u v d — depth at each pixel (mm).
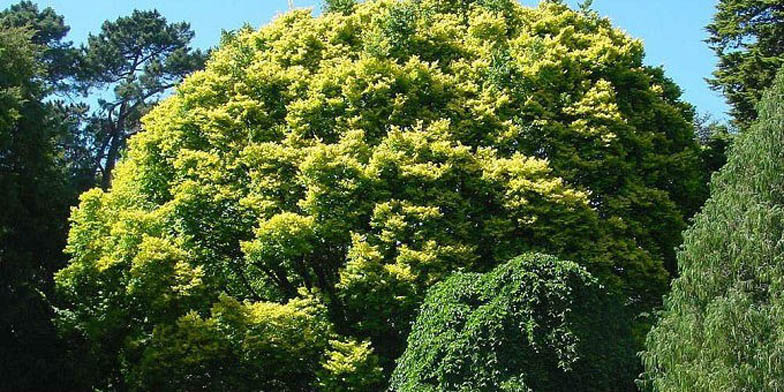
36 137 26047
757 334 13078
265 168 21062
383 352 19844
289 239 19641
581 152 22156
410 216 19547
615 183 22359
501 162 20016
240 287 23125
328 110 22203
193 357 19766
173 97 25703
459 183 20484
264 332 19312
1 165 25031
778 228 13805
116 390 24328
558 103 22500
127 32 59469
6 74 26094
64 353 23984
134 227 21688
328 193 19844
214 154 21812
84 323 22312
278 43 24594
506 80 22734
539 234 19688
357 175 19906
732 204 14586
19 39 27516
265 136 22531
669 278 22156
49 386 24016
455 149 20031
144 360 20234
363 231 20125
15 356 23203
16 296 23562
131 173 25547
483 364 16125
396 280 18641
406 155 20328
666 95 26328
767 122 14773
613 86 23703
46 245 26016
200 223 21797
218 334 19734
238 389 20359
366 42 22594
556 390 16141
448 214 20094
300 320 19344
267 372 20281
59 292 23047
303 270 21875
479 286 17141
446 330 16719
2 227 23953
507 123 21609
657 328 15445
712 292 14148
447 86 22406
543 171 20016
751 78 32406
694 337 13969
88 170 50250
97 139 56312
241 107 22859
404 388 16703
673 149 24484
